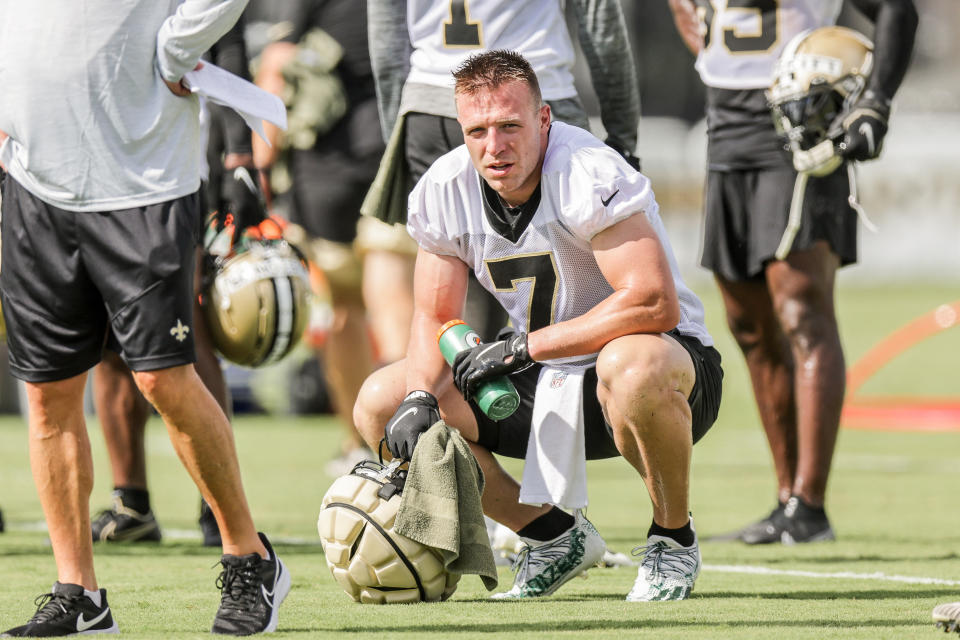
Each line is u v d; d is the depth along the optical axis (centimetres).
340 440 3969
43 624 1083
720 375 1339
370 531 1231
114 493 1919
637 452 1254
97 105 1063
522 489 1295
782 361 1983
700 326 1333
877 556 1728
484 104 1190
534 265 1272
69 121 1063
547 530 1345
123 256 1059
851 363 5591
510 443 1345
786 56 1852
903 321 6731
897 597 1328
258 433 4222
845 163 1917
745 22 1919
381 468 1275
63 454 1110
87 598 1104
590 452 1354
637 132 1638
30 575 1541
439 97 1586
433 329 1294
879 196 8425
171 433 1091
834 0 1983
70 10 1068
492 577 1214
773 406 1983
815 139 1842
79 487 1112
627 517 2245
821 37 1845
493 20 1574
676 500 1272
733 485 2836
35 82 1065
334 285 2683
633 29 11469
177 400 1074
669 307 1206
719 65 1941
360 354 2750
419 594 1260
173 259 1062
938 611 1080
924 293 7919
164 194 1073
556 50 1595
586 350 1225
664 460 1234
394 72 1681
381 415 1325
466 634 1083
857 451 3619
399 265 2548
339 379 2794
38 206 1077
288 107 2503
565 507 1287
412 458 1209
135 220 1065
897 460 3366
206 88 1091
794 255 1891
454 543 1196
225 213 1775
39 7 1073
